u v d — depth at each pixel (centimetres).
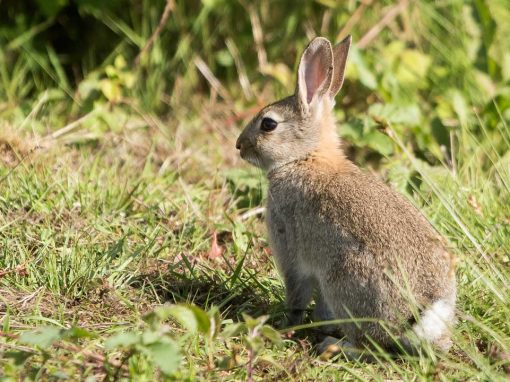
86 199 1134
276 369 810
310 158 1000
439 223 1064
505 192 1153
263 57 1562
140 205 1159
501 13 1588
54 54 1576
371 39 1536
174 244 1085
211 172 1330
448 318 852
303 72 1011
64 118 1465
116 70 1466
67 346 783
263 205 1191
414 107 1369
